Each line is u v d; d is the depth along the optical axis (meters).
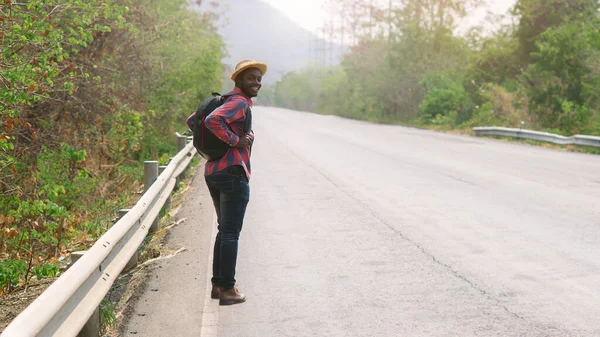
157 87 18.12
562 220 7.98
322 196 10.45
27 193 9.22
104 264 4.39
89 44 12.06
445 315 4.67
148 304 5.14
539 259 6.14
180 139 15.02
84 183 10.51
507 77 31.84
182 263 6.42
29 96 7.57
